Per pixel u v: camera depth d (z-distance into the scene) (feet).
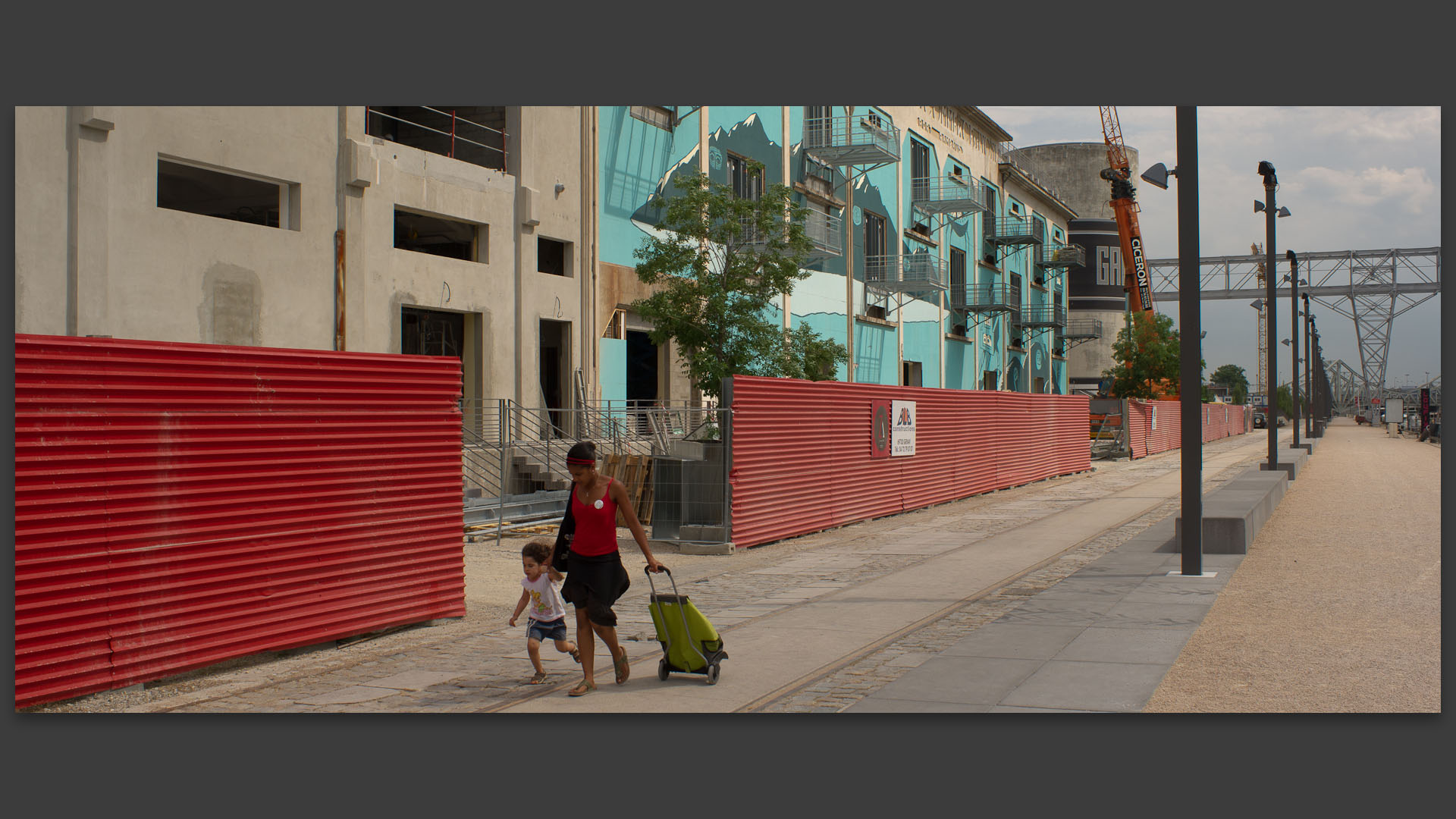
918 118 132.98
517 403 68.85
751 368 72.74
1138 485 91.66
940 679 22.84
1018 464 91.45
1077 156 263.70
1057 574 39.29
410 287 62.85
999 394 87.10
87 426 22.30
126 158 47.42
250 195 54.95
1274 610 30.30
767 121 98.94
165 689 23.27
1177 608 30.83
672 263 71.97
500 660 26.13
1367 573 37.19
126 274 47.42
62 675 21.77
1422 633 26.89
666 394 86.63
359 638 28.66
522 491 62.39
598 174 77.92
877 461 63.77
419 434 30.50
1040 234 183.32
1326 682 22.15
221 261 51.80
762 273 75.00
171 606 23.84
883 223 123.44
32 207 43.80
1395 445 181.06
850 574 40.88
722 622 30.58
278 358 26.53
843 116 111.34
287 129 55.47
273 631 26.07
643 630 30.12
